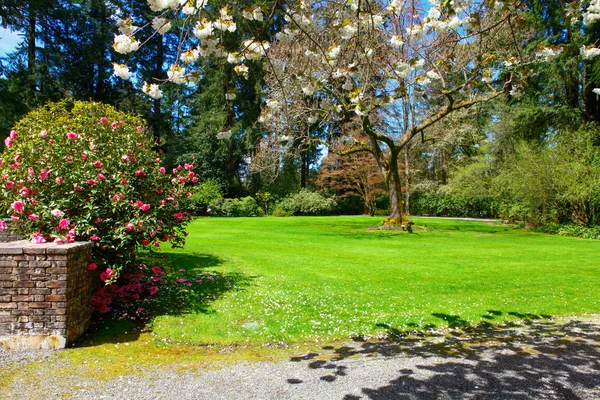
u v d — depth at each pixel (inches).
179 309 175.8
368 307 187.6
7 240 246.7
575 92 643.5
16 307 131.7
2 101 625.3
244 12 126.3
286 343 142.9
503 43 372.2
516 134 692.7
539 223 653.3
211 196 901.2
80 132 202.2
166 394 100.4
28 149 184.2
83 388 103.6
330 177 1090.1
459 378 111.3
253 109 919.7
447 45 239.5
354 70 149.3
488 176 768.3
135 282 191.5
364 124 522.9
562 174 559.2
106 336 145.4
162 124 1004.6
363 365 121.6
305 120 551.5
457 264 304.7
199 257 298.4
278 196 1055.6
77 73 862.5
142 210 192.1
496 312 184.4
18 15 673.0
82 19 875.4
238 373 115.0
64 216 173.5
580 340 146.9
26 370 114.7
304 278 243.3
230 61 134.0
